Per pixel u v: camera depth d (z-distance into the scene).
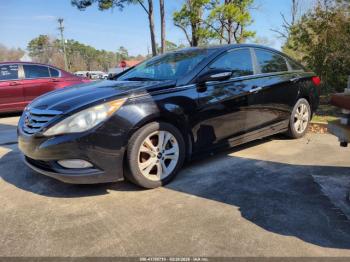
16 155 4.84
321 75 8.59
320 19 8.49
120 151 3.25
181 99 3.65
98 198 3.34
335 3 8.34
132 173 3.36
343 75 8.42
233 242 2.54
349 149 4.80
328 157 4.46
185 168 4.14
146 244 2.54
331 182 3.62
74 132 3.09
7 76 8.68
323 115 6.98
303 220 2.85
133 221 2.88
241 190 3.46
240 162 4.32
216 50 4.27
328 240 2.55
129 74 4.57
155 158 3.51
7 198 3.38
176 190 3.50
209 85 3.96
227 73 3.79
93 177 3.19
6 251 2.48
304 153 4.66
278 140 5.37
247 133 4.48
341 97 2.79
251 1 15.64
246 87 4.36
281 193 3.37
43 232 2.73
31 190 3.57
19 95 8.80
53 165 3.21
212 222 2.83
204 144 3.97
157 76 4.12
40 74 9.11
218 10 14.96
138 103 3.34
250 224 2.79
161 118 3.52
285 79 4.98
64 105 3.25
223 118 4.09
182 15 15.65
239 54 4.49
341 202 3.16
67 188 3.60
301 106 5.35
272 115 4.83
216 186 3.57
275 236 2.62
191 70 3.90
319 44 8.46
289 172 3.93
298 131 5.37
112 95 3.30
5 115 9.27
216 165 4.22
